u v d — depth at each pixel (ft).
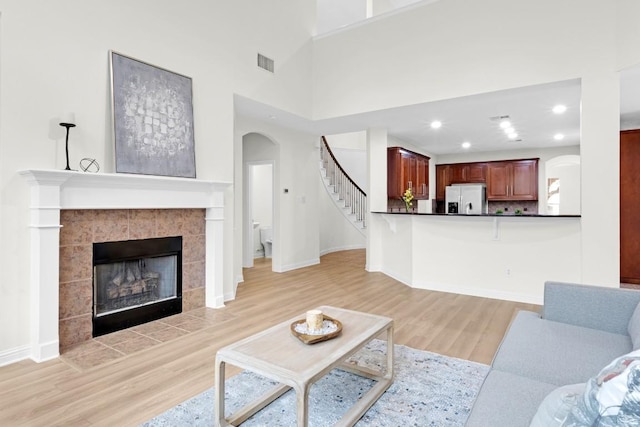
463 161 30.30
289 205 20.93
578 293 7.24
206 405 6.89
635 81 12.14
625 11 11.07
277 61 16.30
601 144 11.62
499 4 13.43
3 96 8.48
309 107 18.21
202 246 13.38
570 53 12.16
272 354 5.95
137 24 11.12
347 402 7.00
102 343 9.89
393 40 15.90
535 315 7.93
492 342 9.98
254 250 25.48
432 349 9.50
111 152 10.44
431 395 7.21
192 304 13.04
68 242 9.66
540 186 27.37
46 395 7.22
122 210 10.91
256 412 6.69
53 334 8.98
